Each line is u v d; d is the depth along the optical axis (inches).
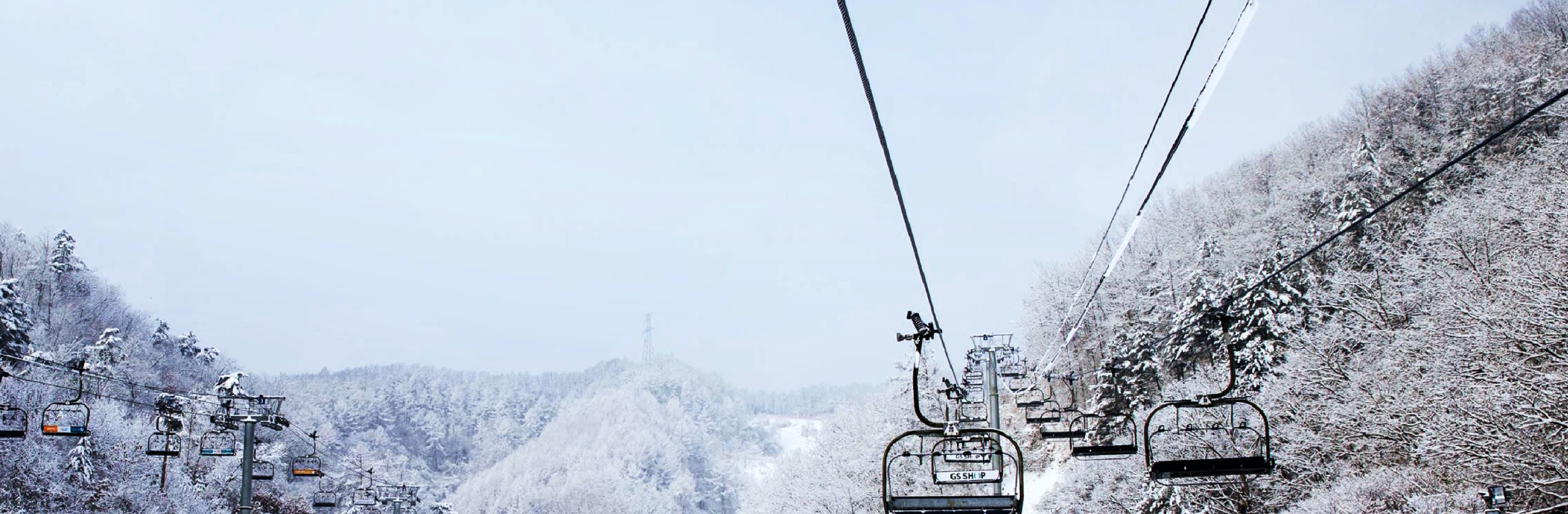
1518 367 1068.5
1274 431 1407.5
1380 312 1599.4
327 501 2389.3
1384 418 1234.0
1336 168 2987.2
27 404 2089.1
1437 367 1185.4
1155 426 1627.7
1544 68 2578.7
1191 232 3331.7
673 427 7583.7
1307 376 1467.8
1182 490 1477.6
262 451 2566.4
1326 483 1337.4
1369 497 1147.9
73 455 1924.2
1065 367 3070.9
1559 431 985.5
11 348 2245.3
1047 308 3398.1
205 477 2410.2
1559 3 2709.2
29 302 3678.6
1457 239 1584.6
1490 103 2682.1
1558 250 1262.3
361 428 6988.2
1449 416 1083.3
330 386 7293.3
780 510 2374.5
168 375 3782.0
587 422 7347.4
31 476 1892.2
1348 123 3218.5
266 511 2696.9
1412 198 2188.7
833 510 2068.2
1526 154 1915.6
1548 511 991.6
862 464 2150.6
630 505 5447.8
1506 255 1465.3
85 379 2217.0
